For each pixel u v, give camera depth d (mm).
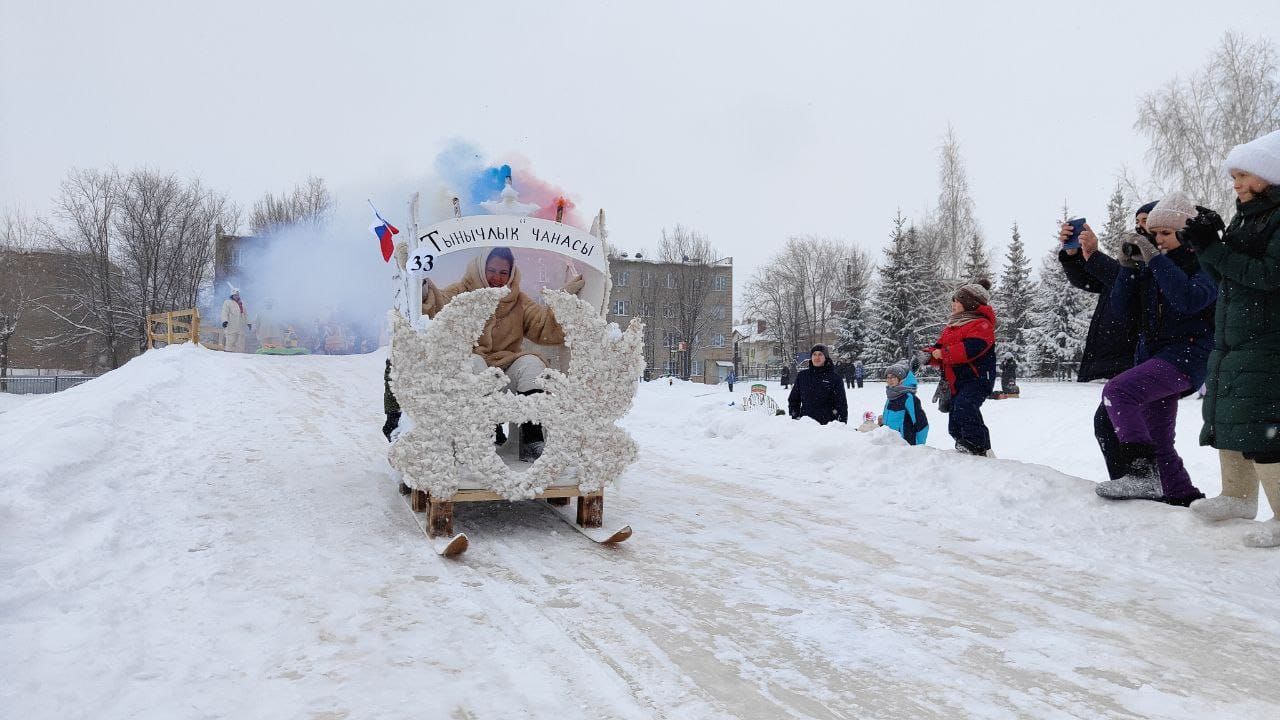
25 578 3551
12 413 8719
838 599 3770
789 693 2752
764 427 8953
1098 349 5672
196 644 3062
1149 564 4324
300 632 3219
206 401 10930
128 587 3668
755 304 82125
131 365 13688
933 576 4148
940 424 18094
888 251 46688
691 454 8703
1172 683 2852
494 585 3916
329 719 2488
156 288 48531
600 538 4758
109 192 48750
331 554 4359
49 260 57844
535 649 3105
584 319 5055
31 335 58156
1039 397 25312
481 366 5352
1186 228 4305
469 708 2594
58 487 5152
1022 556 4527
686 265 65250
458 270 5633
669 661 3012
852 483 6777
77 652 2926
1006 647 3184
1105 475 11430
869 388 35844
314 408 11312
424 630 3281
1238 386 4293
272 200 49125
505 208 5789
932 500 5984
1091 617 3529
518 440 6105
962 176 48094
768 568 4281
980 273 48906
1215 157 31875
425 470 4676
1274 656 3094
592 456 5012
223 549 4344
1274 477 4230
